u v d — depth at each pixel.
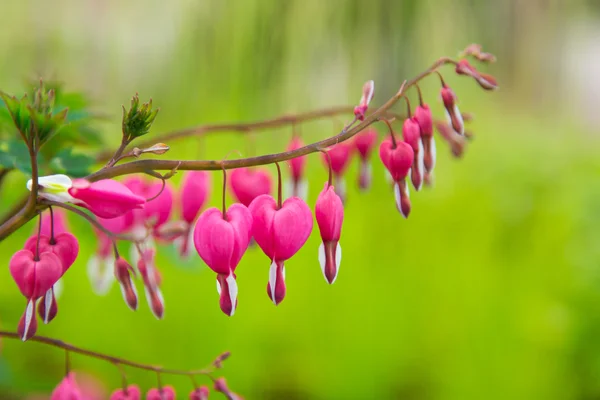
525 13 2.67
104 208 0.81
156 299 0.87
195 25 2.05
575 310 1.99
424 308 1.90
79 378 1.56
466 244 2.03
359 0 2.27
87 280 1.77
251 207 0.83
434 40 2.42
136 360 1.75
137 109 0.82
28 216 0.81
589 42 3.57
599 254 2.07
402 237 2.02
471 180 2.28
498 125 2.79
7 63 1.86
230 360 1.77
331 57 2.29
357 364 1.83
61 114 0.81
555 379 1.92
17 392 1.43
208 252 0.82
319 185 1.94
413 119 0.86
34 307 0.81
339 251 0.83
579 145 2.96
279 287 0.83
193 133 0.97
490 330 1.91
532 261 2.08
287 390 1.84
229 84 2.07
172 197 0.93
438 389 1.87
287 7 2.12
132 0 2.03
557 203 2.30
